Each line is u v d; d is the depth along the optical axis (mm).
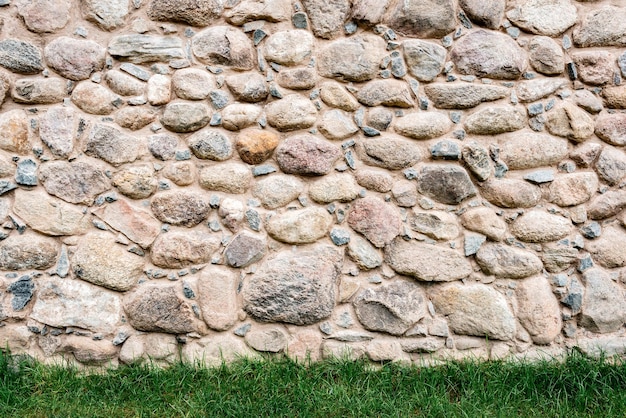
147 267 2451
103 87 2434
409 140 2486
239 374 2340
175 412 2154
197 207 2449
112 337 2434
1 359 2322
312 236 2471
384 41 2482
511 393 2266
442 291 2486
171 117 2441
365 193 2486
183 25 2465
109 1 2434
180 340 2457
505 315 2463
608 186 2492
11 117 2414
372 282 2486
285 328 2473
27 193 2420
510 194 2471
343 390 2258
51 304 2416
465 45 2477
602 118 2479
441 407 2127
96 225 2434
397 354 2473
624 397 2191
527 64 2496
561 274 2486
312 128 2488
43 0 2412
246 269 2465
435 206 2486
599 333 2475
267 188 2473
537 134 2486
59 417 2084
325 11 2471
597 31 2488
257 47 2477
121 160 2428
